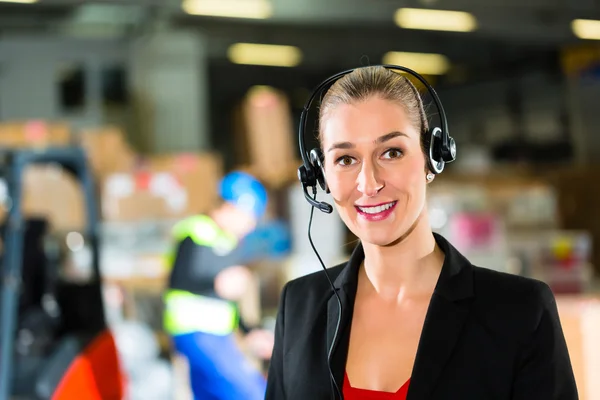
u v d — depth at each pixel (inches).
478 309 39.4
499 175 290.2
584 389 108.6
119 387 115.0
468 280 40.3
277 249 176.1
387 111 39.1
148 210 187.2
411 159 39.4
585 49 444.1
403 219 39.5
